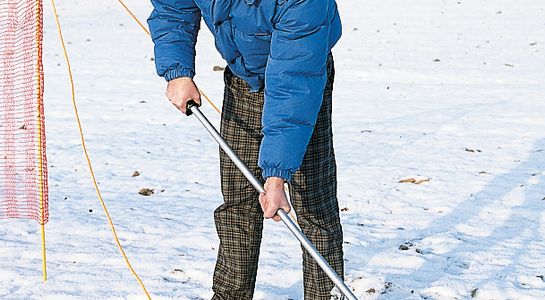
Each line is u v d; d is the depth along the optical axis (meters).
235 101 3.75
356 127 10.79
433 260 5.50
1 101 9.42
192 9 3.70
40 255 5.52
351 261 5.49
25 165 8.20
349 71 15.47
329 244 3.92
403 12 24.47
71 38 20.75
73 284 4.98
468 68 15.51
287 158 3.21
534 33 19.66
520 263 5.45
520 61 16.11
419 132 10.40
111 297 4.79
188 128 10.90
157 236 6.06
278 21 3.17
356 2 27.02
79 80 14.84
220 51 3.53
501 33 19.88
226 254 4.01
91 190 7.57
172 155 9.24
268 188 3.27
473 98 12.73
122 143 9.88
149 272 5.24
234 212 3.93
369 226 6.39
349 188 7.64
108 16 25.55
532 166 8.47
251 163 3.80
